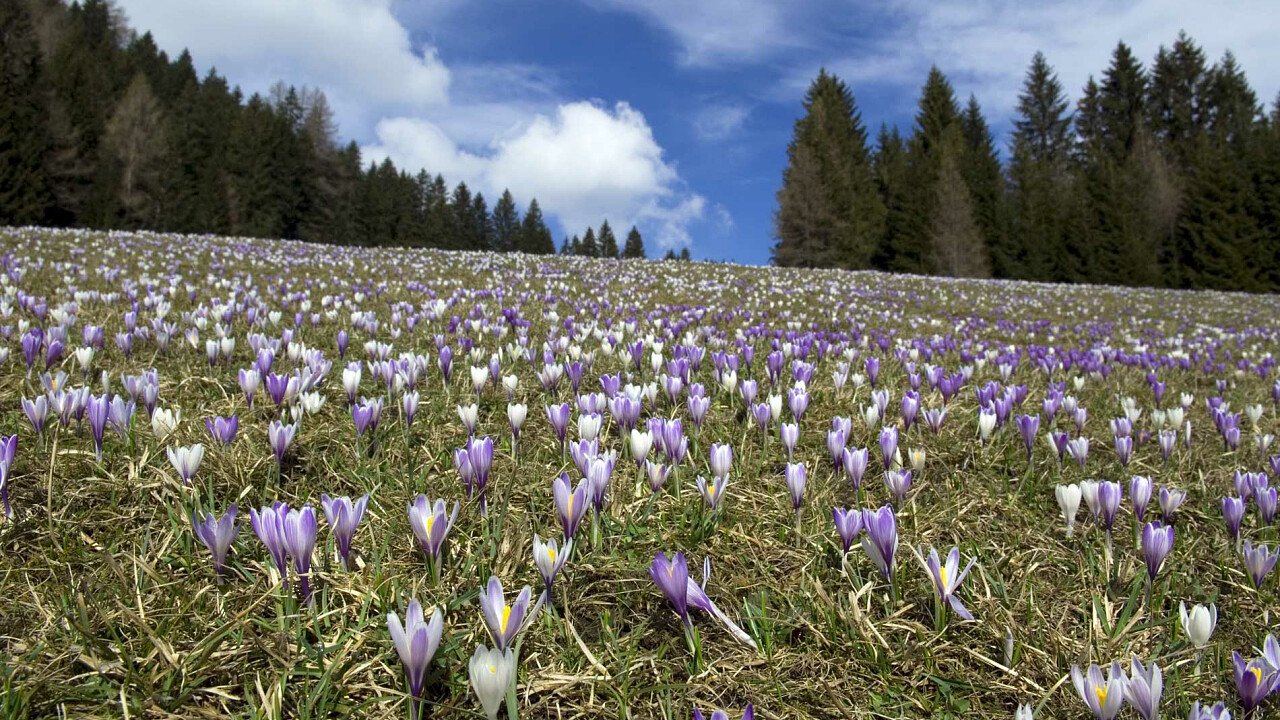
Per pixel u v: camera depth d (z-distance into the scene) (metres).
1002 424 4.14
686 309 11.26
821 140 69.69
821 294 16.89
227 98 87.00
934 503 3.30
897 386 5.93
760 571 2.57
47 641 1.92
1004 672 2.08
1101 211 61.44
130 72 86.69
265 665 1.92
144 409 3.65
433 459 3.43
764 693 1.96
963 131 90.12
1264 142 60.50
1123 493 3.61
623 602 2.34
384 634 2.01
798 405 3.89
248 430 3.52
